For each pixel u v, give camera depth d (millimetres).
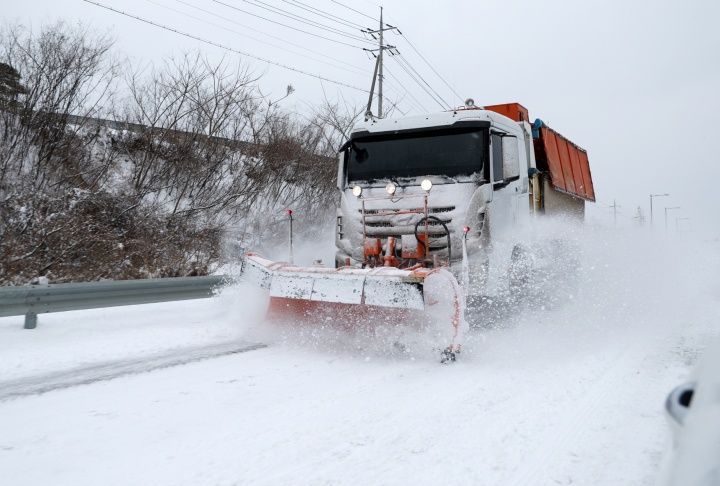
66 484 3119
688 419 1920
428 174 7352
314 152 21625
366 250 7250
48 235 11000
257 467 3342
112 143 15625
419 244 6918
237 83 19109
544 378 5230
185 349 6480
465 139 7336
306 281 6414
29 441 3740
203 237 14586
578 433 3854
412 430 3932
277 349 6527
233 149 18422
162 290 8500
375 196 7562
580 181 11852
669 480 1764
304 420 4141
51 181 13156
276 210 18484
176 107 17312
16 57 14047
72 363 5801
